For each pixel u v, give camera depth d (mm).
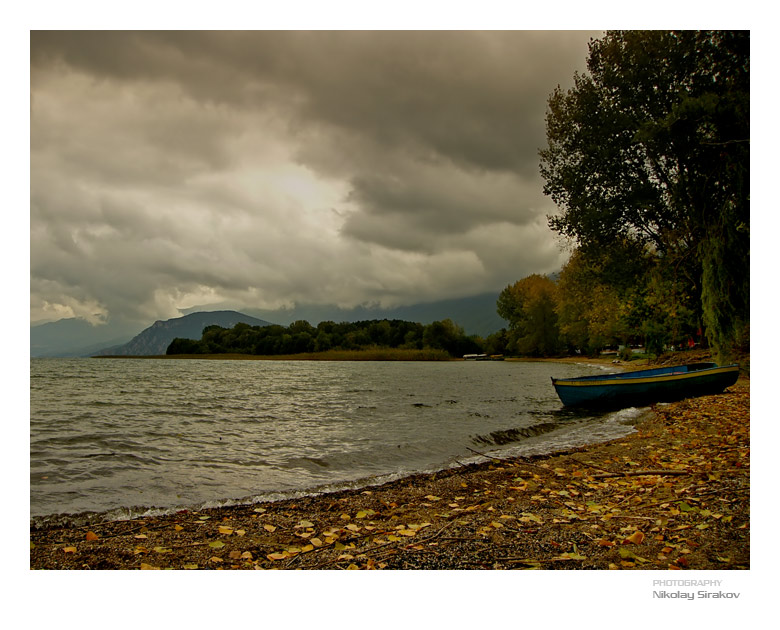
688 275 23094
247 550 5621
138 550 5637
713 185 15125
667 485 7270
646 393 19281
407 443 13445
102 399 28812
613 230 26688
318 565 5082
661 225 25328
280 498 8133
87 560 5336
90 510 7461
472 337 131875
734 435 10602
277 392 34188
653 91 23984
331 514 7125
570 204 27984
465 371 65375
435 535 5852
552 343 90375
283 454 12086
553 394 29750
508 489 8297
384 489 8664
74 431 15945
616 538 5430
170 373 63500
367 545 5641
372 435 15062
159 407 24312
